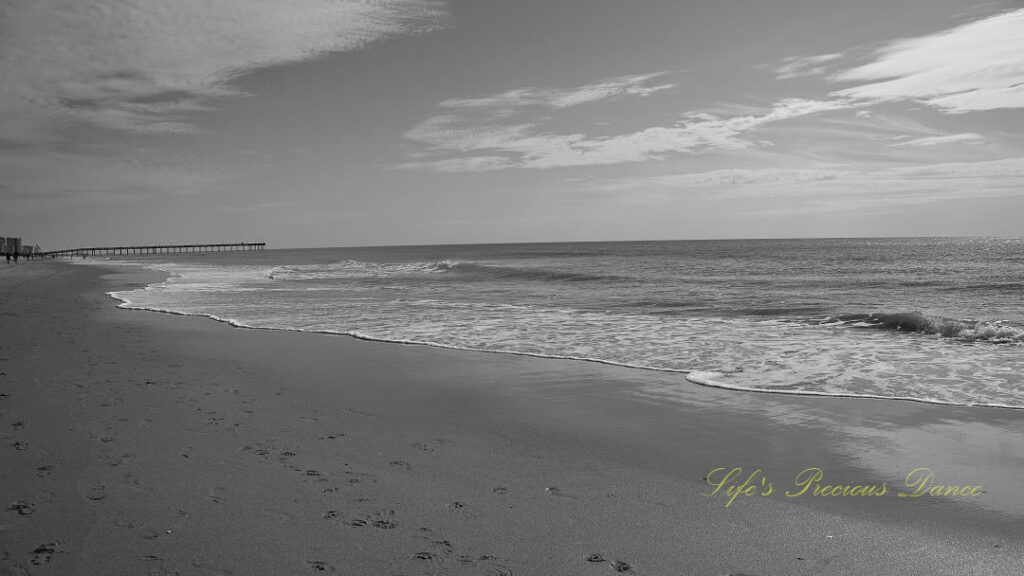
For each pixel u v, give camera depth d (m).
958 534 4.09
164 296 24.05
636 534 4.07
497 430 6.54
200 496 4.50
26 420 6.47
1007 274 31.52
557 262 55.38
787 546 3.92
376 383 8.84
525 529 4.11
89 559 3.51
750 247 102.56
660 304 19.45
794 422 6.83
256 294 24.81
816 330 13.64
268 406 7.38
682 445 6.06
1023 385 8.34
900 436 6.29
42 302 21.75
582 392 8.31
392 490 4.77
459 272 40.88
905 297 20.91
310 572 3.43
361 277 36.88
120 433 6.05
